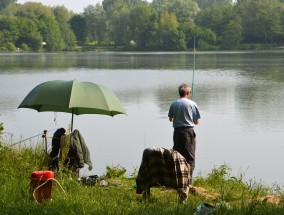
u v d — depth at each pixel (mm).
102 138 20281
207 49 144375
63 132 10570
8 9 171500
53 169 9938
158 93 37000
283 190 11922
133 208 7672
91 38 172750
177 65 72250
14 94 36469
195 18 157250
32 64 77438
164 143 19438
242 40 147625
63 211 7301
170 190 9289
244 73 55125
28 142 17266
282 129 21984
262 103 30422
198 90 38438
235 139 20156
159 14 163250
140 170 8461
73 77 52531
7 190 8242
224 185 10180
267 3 146875
